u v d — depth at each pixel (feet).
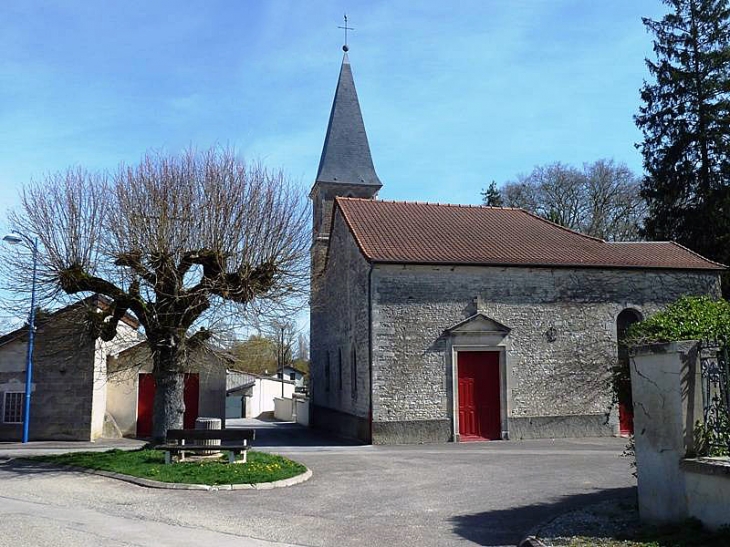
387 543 24.81
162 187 46.78
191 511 30.12
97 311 47.44
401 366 61.31
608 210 118.01
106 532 25.52
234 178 48.55
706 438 23.08
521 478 39.47
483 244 69.00
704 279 71.20
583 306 67.05
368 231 68.03
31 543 23.43
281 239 48.98
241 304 47.37
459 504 32.09
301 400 102.68
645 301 69.00
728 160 86.12
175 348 46.57
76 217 46.11
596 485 36.55
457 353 63.05
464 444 59.88
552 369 65.26
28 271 46.37
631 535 23.36
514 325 64.85
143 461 42.70
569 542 22.95
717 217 85.05
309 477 39.83
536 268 65.92
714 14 89.30
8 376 66.64
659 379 24.48
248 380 151.23
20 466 44.68
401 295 62.34
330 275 79.41
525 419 63.93
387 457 49.70
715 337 24.09
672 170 89.86
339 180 104.17
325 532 26.45
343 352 72.69
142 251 44.80
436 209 79.30
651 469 24.81
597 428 65.77
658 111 91.81
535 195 123.85
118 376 69.26
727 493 21.04
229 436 42.37
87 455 47.70
